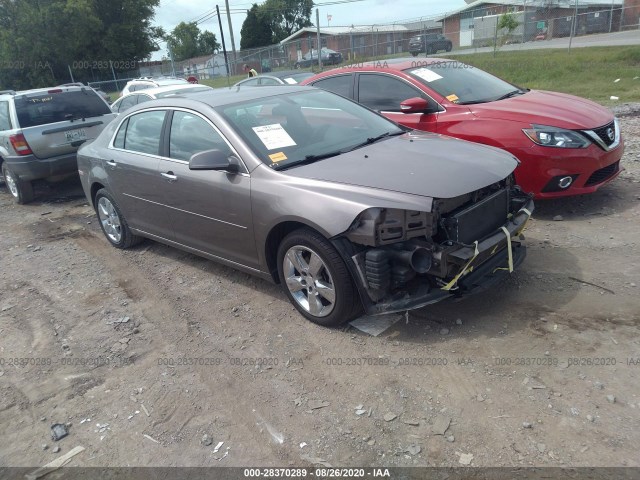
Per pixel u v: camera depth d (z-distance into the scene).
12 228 7.53
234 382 3.48
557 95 6.23
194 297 4.72
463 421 2.91
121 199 5.56
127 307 4.69
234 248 4.40
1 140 8.36
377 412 3.06
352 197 3.50
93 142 6.09
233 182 4.14
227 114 4.41
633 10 33.34
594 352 3.32
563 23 30.39
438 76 6.30
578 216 5.52
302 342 3.82
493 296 4.09
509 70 18.80
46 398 3.55
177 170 4.65
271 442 2.94
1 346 4.27
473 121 5.60
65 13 41.56
